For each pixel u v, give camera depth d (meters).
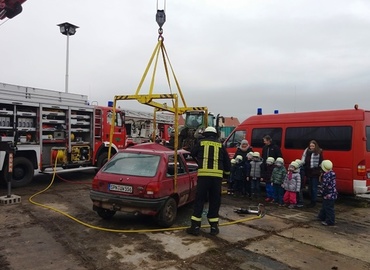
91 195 5.74
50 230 5.43
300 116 9.48
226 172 5.79
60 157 10.02
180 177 6.19
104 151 11.63
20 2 8.97
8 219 6.02
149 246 4.79
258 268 4.14
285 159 9.59
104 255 4.41
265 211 7.29
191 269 4.04
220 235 5.43
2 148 7.41
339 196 9.30
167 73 8.00
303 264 4.32
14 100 8.77
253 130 10.63
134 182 5.43
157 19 7.83
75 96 10.59
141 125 15.30
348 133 8.22
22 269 3.93
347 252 4.83
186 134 12.97
